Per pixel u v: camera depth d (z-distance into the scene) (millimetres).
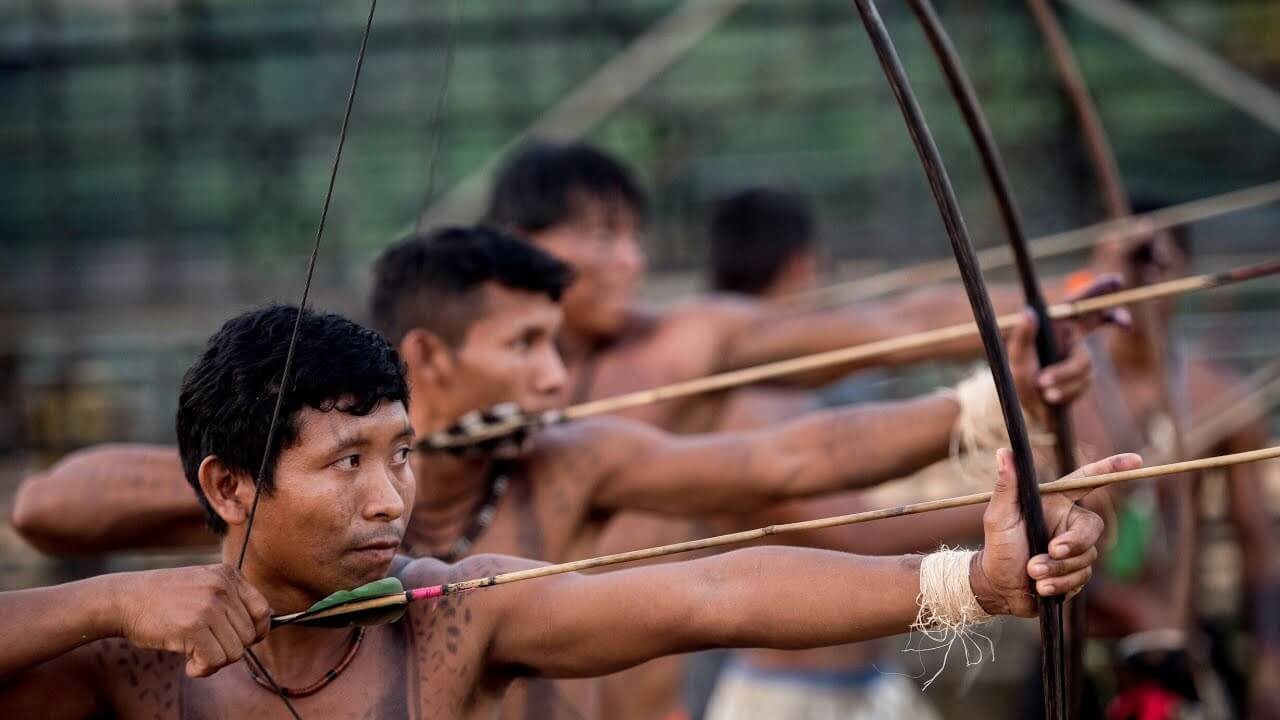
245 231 27016
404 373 8242
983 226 25547
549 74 26891
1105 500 11875
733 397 17078
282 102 27062
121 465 11984
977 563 7734
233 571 7824
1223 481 19734
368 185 26969
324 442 7863
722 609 8062
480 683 8648
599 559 8109
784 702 19328
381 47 26906
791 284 20391
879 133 26391
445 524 11414
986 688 22719
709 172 27172
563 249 14953
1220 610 21938
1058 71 26062
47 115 26922
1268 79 26172
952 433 11383
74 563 23391
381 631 8547
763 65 27031
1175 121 26484
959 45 26219
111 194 27062
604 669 8469
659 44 23797
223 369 8094
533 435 11898
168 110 27062
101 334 25969
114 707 8438
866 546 16406
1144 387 18234
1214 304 24766
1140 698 16828
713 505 11938
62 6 26906
